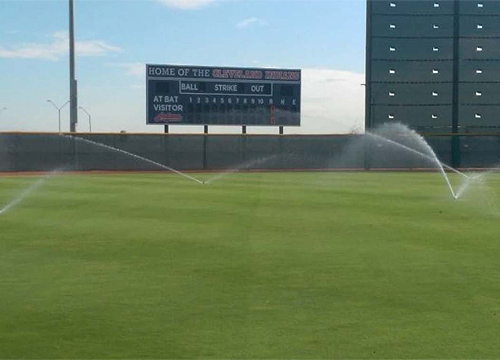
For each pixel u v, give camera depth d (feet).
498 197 53.11
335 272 22.80
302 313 17.72
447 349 14.96
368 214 40.14
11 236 30.60
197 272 22.72
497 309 18.15
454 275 22.38
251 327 16.52
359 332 16.14
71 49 98.53
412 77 116.47
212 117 106.52
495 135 116.57
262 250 27.07
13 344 15.31
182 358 14.46
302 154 110.42
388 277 22.04
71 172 97.30
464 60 116.88
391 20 115.85
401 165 113.60
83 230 32.58
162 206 44.19
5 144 96.48
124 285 20.83
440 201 49.29
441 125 116.98
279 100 108.78
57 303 18.69
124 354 14.70
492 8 116.78
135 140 103.40
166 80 104.83
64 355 14.65
